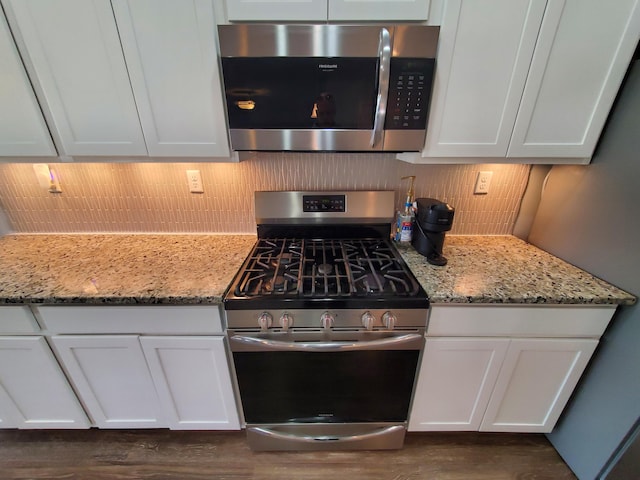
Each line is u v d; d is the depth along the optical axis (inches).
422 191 59.2
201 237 60.9
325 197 57.4
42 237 59.8
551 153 44.7
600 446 46.2
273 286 43.8
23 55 38.9
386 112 41.3
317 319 42.5
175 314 43.2
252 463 54.4
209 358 46.2
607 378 44.6
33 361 46.5
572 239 50.3
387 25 37.7
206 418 52.2
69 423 53.2
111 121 42.8
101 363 47.1
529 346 45.8
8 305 42.3
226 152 44.8
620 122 41.4
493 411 51.8
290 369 46.1
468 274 47.6
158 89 41.0
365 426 52.5
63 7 36.8
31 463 54.4
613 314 43.4
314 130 42.1
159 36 38.3
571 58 39.3
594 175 45.8
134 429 59.8
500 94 41.2
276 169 57.1
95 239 59.6
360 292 42.9
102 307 42.8
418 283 44.9
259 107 40.8
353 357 45.1
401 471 53.3
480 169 57.3
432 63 39.2
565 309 43.2
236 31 37.0
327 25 37.0
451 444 57.4
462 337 45.8
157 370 47.2
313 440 52.6
